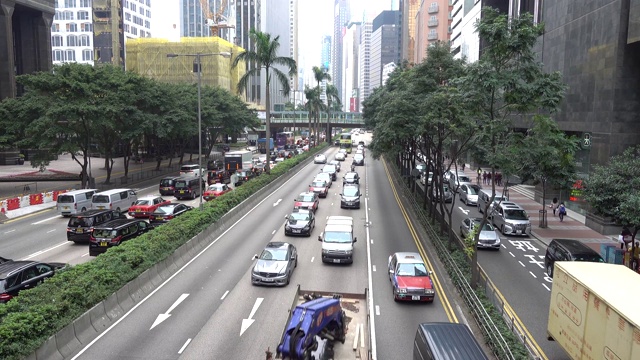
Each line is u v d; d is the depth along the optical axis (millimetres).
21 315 15070
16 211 41562
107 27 146125
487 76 20859
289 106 177250
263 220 38906
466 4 98250
